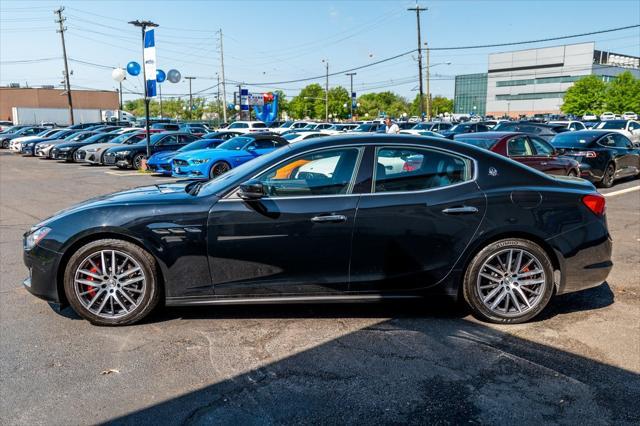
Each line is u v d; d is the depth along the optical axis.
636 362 3.52
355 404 3.02
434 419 2.87
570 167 10.80
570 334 3.98
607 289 5.04
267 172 4.11
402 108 128.75
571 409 2.96
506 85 117.12
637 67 116.81
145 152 20.34
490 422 2.84
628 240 7.07
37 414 2.92
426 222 4.04
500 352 3.68
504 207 4.09
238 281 4.06
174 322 4.22
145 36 19.02
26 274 5.61
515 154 9.95
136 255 4.02
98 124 42.84
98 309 4.09
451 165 4.20
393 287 4.13
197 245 3.99
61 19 49.41
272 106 49.38
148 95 19.27
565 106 83.31
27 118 63.12
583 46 102.19
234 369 3.44
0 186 14.49
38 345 3.79
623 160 13.20
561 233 4.14
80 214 4.04
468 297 4.17
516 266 4.15
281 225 3.98
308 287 4.08
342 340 3.88
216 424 2.83
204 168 15.38
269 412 2.94
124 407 2.99
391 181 4.11
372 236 4.02
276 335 3.97
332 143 4.18
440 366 3.47
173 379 3.31
